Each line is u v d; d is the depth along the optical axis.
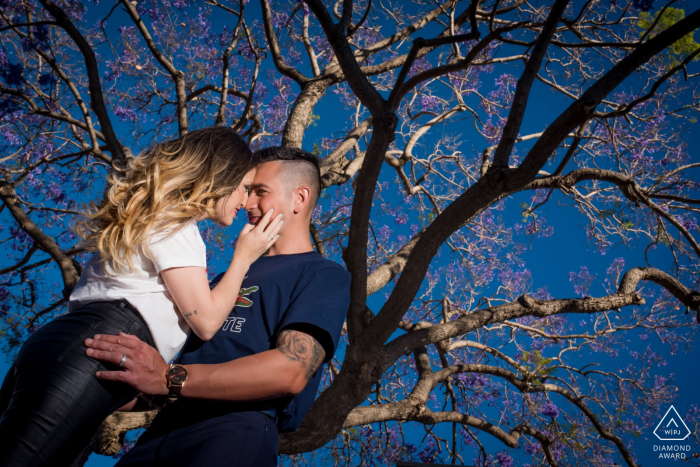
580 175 5.59
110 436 4.81
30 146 8.05
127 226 1.56
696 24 3.47
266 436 1.58
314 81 6.36
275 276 1.82
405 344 5.01
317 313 1.62
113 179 1.74
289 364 1.49
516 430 7.88
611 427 8.28
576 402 7.86
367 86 3.95
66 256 5.39
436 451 8.48
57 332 1.49
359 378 4.51
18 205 5.45
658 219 7.08
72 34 5.29
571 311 5.74
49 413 1.37
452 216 4.09
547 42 3.81
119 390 1.52
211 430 1.54
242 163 1.87
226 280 1.68
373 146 3.96
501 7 7.98
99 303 1.60
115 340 1.47
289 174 2.07
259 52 7.17
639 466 7.70
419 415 6.18
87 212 1.76
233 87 8.62
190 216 1.64
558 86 7.39
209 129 1.87
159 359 1.50
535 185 5.66
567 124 3.57
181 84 6.19
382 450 8.23
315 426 4.48
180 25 7.85
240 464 1.47
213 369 1.48
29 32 6.44
